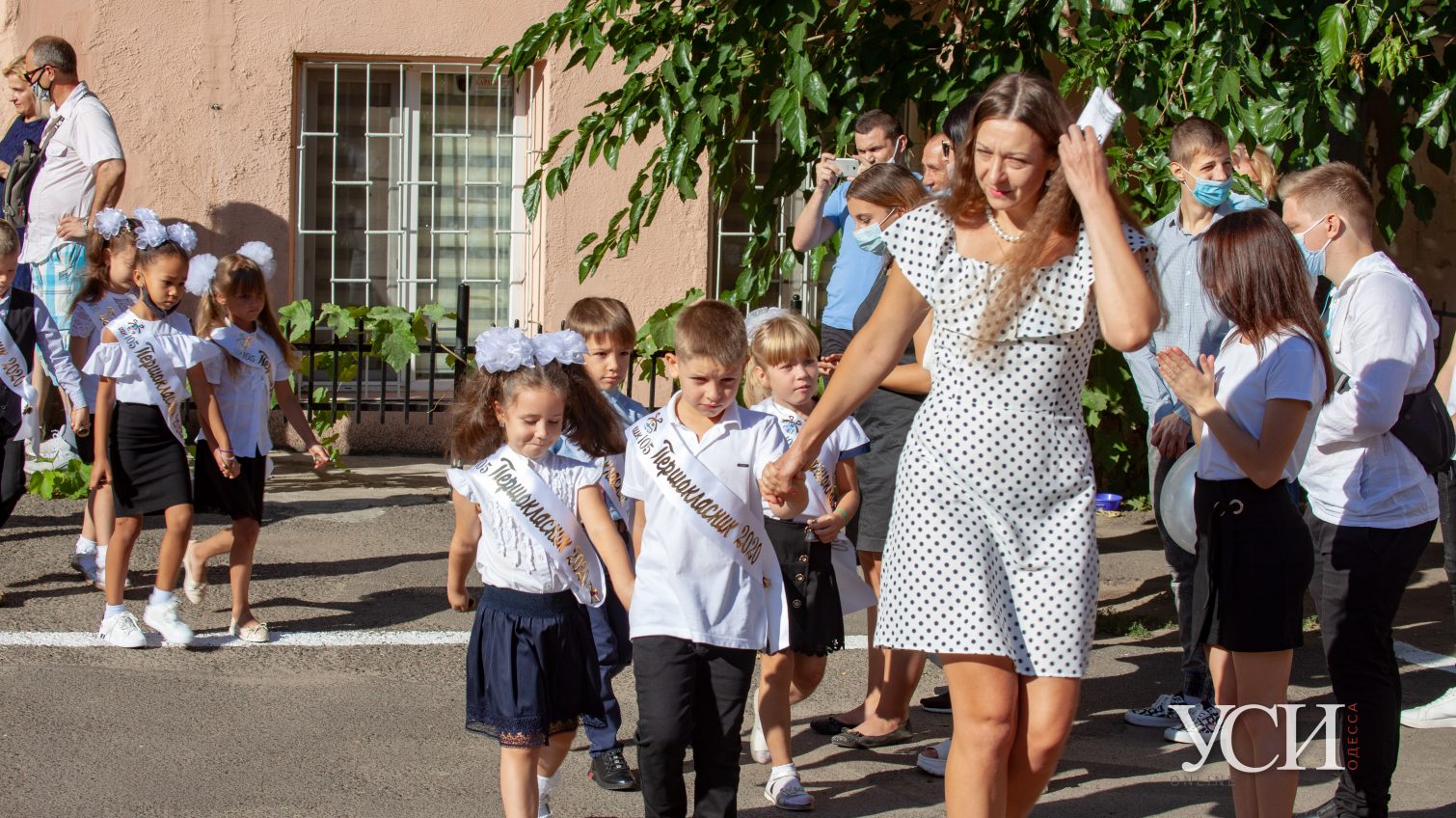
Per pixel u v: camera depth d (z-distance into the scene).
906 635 3.41
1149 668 6.10
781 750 4.57
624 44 7.56
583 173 10.10
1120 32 6.61
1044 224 3.24
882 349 3.55
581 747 5.08
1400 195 7.04
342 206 10.30
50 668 5.56
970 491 3.38
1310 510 4.23
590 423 4.41
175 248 5.82
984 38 6.93
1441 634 6.70
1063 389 3.37
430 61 10.13
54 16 9.67
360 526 8.00
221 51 9.81
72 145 8.74
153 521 7.84
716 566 3.96
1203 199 5.09
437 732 5.04
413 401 10.09
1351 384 4.10
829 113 7.38
